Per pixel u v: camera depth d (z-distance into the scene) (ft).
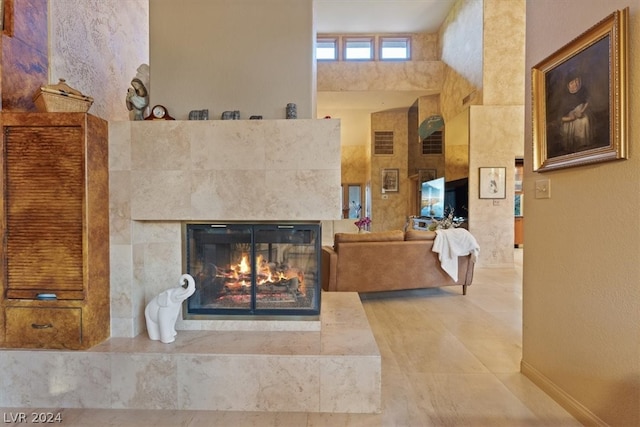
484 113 20.95
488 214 21.22
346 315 8.85
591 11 5.76
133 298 7.47
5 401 6.70
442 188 25.11
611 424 5.47
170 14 8.23
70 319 6.76
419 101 27.96
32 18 8.00
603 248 5.59
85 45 10.05
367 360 6.43
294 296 7.88
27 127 6.78
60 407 6.64
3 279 6.83
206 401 6.57
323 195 7.27
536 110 7.06
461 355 8.82
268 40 8.21
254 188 7.34
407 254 13.97
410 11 24.98
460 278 14.79
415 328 10.84
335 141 7.23
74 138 6.72
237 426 6.04
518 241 29.12
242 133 7.32
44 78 8.36
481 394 6.98
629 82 5.08
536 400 6.75
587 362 5.93
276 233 7.69
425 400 6.78
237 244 7.84
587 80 5.73
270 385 6.52
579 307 6.11
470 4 22.06
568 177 6.35
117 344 7.00
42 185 6.78
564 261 6.48
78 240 6.76
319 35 27.71
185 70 8.21
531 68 7.34
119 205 7.42
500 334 10.30
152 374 6.58
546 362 7.02
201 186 7.38
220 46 8.21
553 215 6.76
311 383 6.49
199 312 7.85
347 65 26.40
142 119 8.31
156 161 7.38
